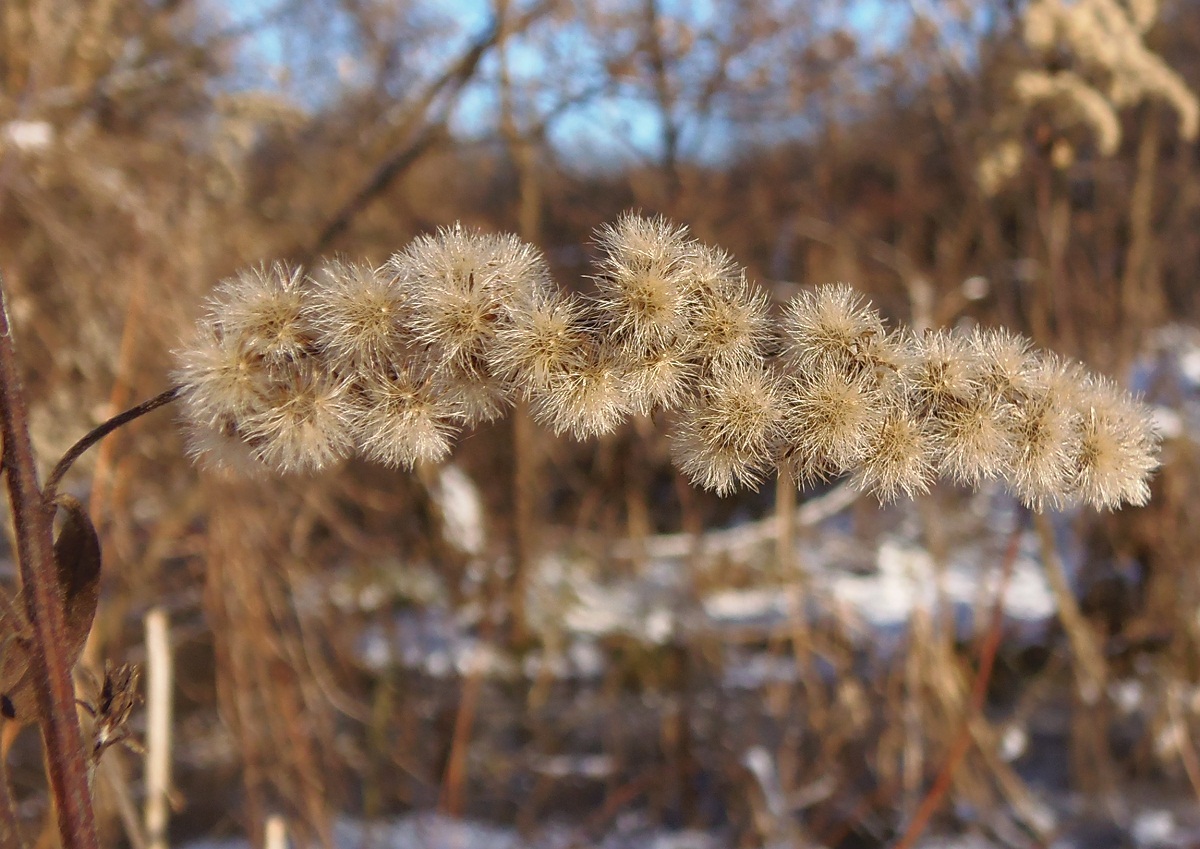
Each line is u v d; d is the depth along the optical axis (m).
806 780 5.09
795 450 1.38
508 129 6.18
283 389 1.27
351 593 5.85
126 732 1.38
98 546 1.38
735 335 1.37
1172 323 7.35
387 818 4.85
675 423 1.43
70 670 1.29
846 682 5.13
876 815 4.81
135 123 5.35
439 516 6.38
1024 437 1.43
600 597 6.68
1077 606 5.73
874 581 6.86
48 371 4.38
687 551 7.23
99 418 4.17
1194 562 5.38
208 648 4.79
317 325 1.31
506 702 5.67
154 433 4.61
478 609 6.36
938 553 5.31
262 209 5.98
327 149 6.64
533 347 1.31
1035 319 5.97
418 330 1.32
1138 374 6.38
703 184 8.27
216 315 1.33
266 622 4.52
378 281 1.33
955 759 3.72
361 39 6.76
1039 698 5.53
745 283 1.42
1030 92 4.28
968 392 1.44
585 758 5.37
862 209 8.20
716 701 5.60
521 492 6.37
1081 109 4.21
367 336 1.30
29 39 4.61
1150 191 6.81
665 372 1.34
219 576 4.36
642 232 1.38
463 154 7.24
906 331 1.52
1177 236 7.56
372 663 5.57
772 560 7.02
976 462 1.42
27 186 4.31
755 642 6.25
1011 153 4.63
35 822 3.59
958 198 7.44
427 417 1.30
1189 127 4.39
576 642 6.09
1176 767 5.08
